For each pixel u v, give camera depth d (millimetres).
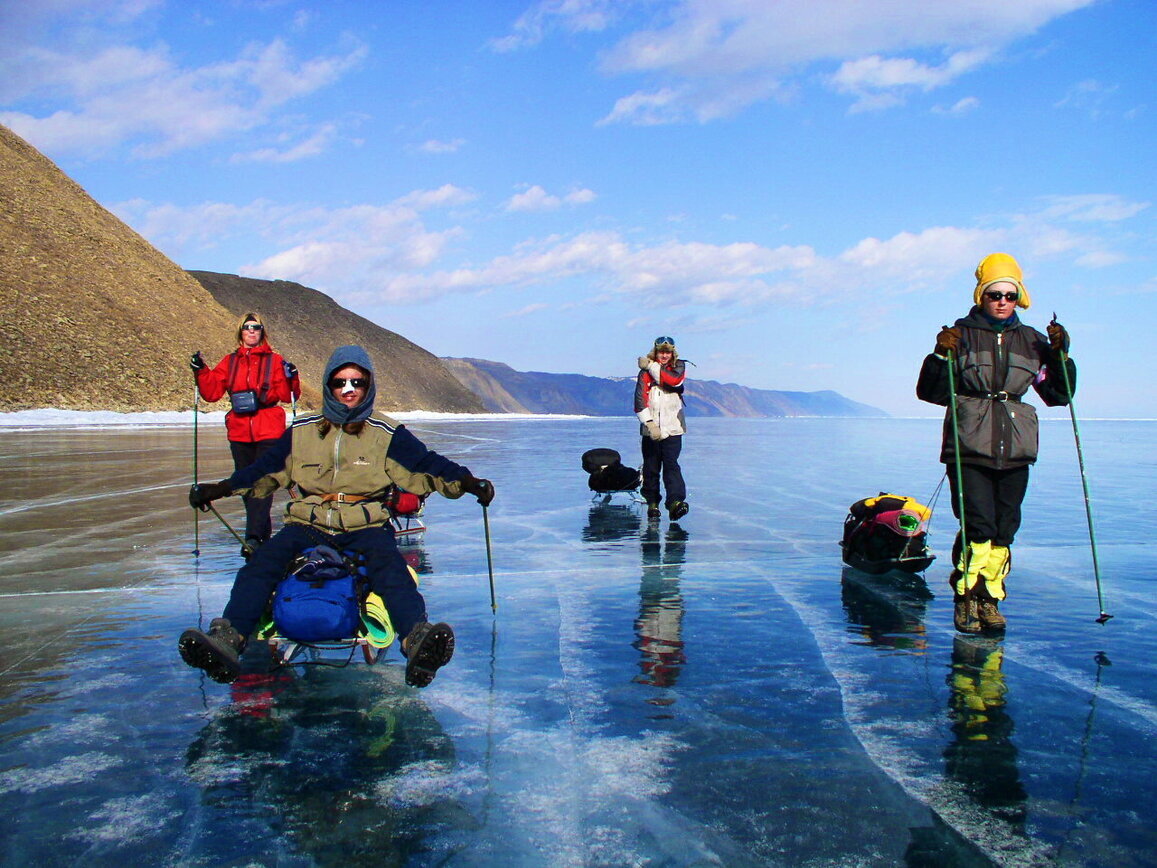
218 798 2443
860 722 3020
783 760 2689
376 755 2738
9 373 44094
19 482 11648
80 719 3074
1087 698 3273
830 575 5719
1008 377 4449
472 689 3387
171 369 52438
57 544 6910
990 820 2301
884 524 5562
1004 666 3688
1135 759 2697
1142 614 4613
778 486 11781
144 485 11305
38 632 4258
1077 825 2277
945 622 4469
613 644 4031
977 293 4621
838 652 3902
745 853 2127
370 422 3785
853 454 18797
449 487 3727
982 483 4355
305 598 3426
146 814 2350
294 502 3717
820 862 2084
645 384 8289
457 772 2605
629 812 2346
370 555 3613
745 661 3762
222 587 5301
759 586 5359
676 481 8250
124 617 4562
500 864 2084
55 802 2424
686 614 4629
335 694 3346
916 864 2076
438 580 5527
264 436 6676
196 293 67875
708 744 2820
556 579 5570
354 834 2234
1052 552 6504
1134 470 14602
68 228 61062
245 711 3154
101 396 46031
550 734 2912
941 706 3184
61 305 52094
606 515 8875
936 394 4684
